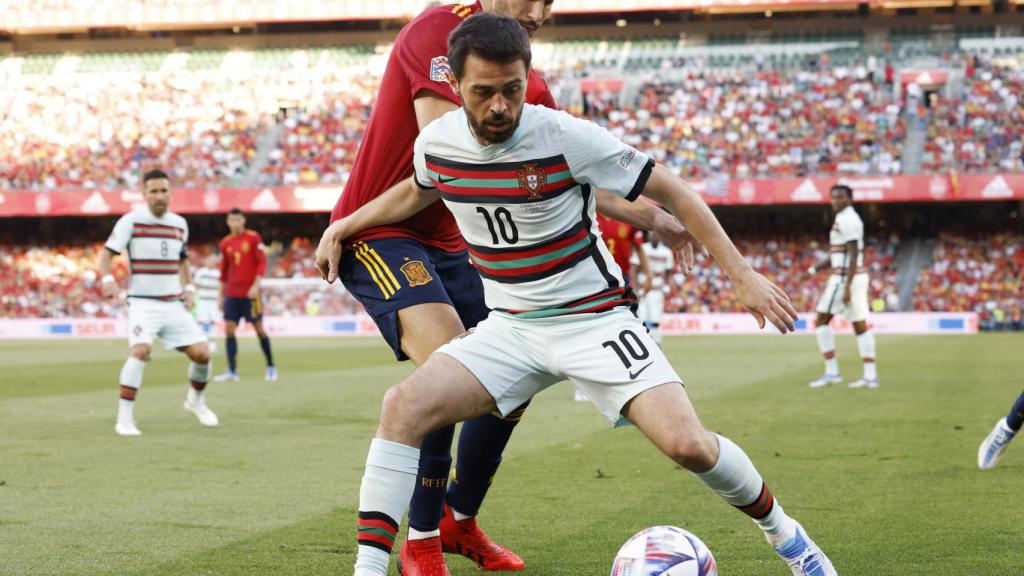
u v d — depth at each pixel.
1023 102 31.31
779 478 5.69
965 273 30.42
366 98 34.69
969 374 13.24
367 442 7.55
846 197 11.42
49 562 3.93
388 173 3.90
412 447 3.07
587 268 3.12
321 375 14.40
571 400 10.60
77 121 34.53
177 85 35.69
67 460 6.69
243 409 9.98
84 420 9.08
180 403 10.59
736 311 30.28
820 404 9.79
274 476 6.02
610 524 4.55
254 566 3.85
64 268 33.31
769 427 8.05
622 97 33.97
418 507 3.64
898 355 17.42
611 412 3.12
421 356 3.59
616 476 5.85
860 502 4.99
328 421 8.97
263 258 13.66
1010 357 16.64
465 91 2.85
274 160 33.06
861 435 7.52
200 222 34.47
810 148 31.30
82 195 31.03
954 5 35.16
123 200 31.00
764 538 4.22
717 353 18.61
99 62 37.44
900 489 5.33
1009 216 31.48
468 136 3.04
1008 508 4.81
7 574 3.74
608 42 36.19
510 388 3.19
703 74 34.19
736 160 31.41
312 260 33.59
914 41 34.62
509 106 2.84
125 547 4.17
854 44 34.84
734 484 3.02
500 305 3.22
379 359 18.03
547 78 35.03
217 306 21.61
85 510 4.97
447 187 3.15
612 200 3.59
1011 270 30.39
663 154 31.97
